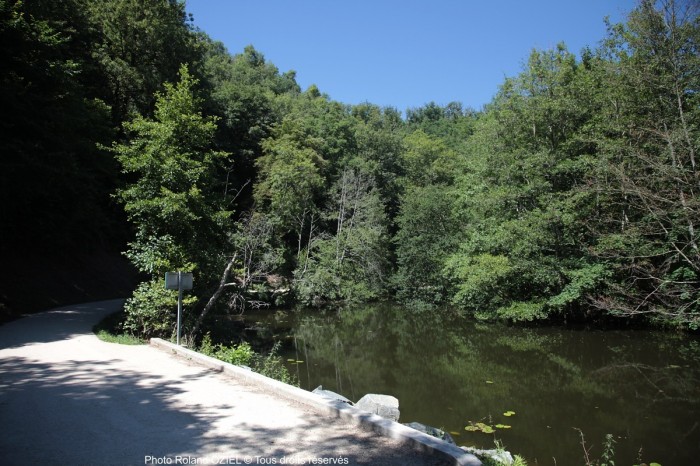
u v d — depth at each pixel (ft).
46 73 58.65
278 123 150.92
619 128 62.08
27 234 66.03
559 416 37.73
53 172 54.03
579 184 72.02
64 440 16.22
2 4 52.75
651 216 58.44
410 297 117.70
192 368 29.68
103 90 97.81
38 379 25.76
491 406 40.55
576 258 72.84
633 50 65.46
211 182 53.31
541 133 80.28
